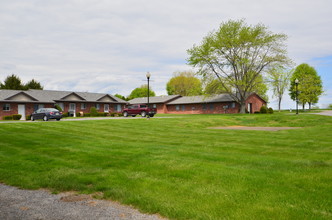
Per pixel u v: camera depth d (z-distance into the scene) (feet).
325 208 15.20
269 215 14.40
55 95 159.63
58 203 17.81
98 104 177.37
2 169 26.37
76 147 37.60
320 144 38.14
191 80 309.42
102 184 20.86
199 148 35.91
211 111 187.83
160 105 218.18
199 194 17.83
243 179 20.62
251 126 80.59
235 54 142.51
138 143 41.86
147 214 15.69
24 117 139.64
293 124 82.43
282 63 138.62
